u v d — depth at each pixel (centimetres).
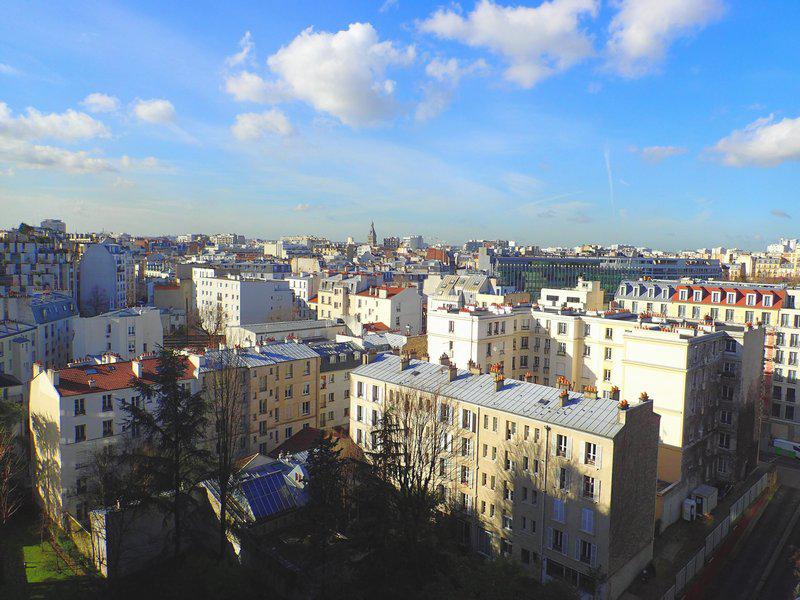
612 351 10675
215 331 17912
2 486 7525
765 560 7756
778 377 12244
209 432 8419
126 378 8106
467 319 10894
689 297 14288
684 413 8238
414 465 6806
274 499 6869
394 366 8888
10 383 9888
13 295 14050
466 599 5109
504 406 7075
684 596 6662
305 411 10262
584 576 6231
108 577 6231
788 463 11244
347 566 5947
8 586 6250
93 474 7175
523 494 6838
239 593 5781
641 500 6700
